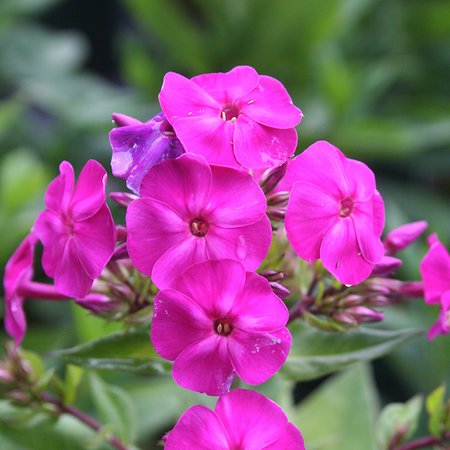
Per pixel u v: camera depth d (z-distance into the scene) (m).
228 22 0.62
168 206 0.32
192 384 0.32
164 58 0.71
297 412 0.42
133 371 0.36
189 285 0.32
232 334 0.32
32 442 0.39
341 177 0.33
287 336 0.32
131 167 0.33
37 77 0.67
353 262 0.33
